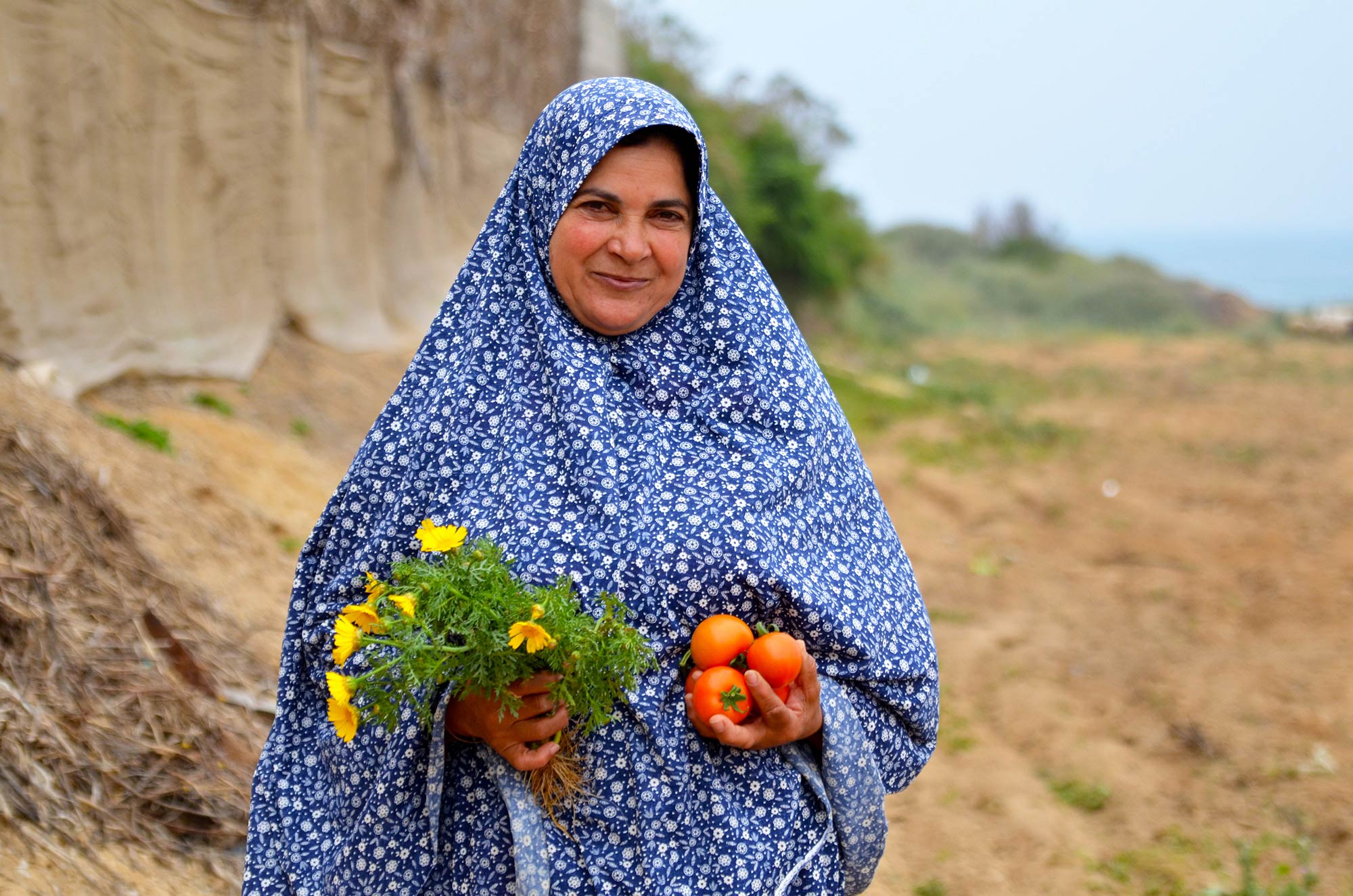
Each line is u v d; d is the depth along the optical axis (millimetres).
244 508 5457
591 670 1814
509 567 1912
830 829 2066
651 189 2039
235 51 7641
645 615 1983
